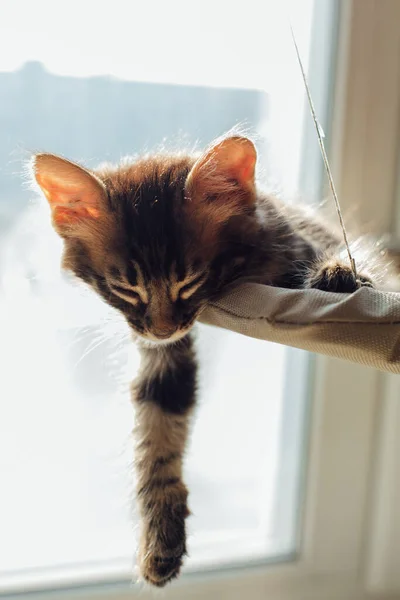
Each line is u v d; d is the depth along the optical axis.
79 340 0.61
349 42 0.60
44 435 0.64
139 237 0.52
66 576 0.63
